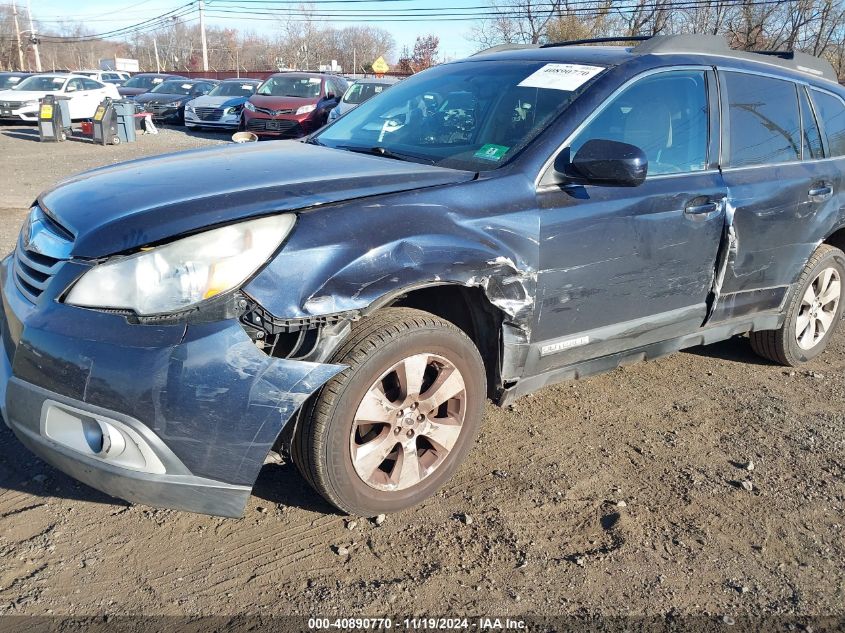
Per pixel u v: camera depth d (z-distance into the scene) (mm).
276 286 2375
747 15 29125
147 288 2305
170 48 90438
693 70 3756
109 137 16938
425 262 2648
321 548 2709
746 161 3932
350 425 2607
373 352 2574
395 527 2846
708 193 3605
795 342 4613
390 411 2727
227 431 2348
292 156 3246
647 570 2684
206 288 2312
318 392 2543
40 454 2492
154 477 2346
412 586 2533
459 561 2672
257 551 2676
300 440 2598
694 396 4246
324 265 2449
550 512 3002
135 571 2541
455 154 3291
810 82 4488
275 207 2488
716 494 3209
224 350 2309
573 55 3725
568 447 3547
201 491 2402
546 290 3062
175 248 2324
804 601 2572
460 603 2469
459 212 2803
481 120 3439
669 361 4781
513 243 2904
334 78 18812
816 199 4227
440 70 4145
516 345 3062
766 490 3266
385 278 2555
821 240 4379
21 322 2439
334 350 2547
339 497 2689
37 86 20391
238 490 2443
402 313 2732
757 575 2697
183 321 2293
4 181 10961
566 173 3123
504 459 3396
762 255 4004
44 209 2857
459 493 3100
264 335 2408
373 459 2738
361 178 2820
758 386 4441
